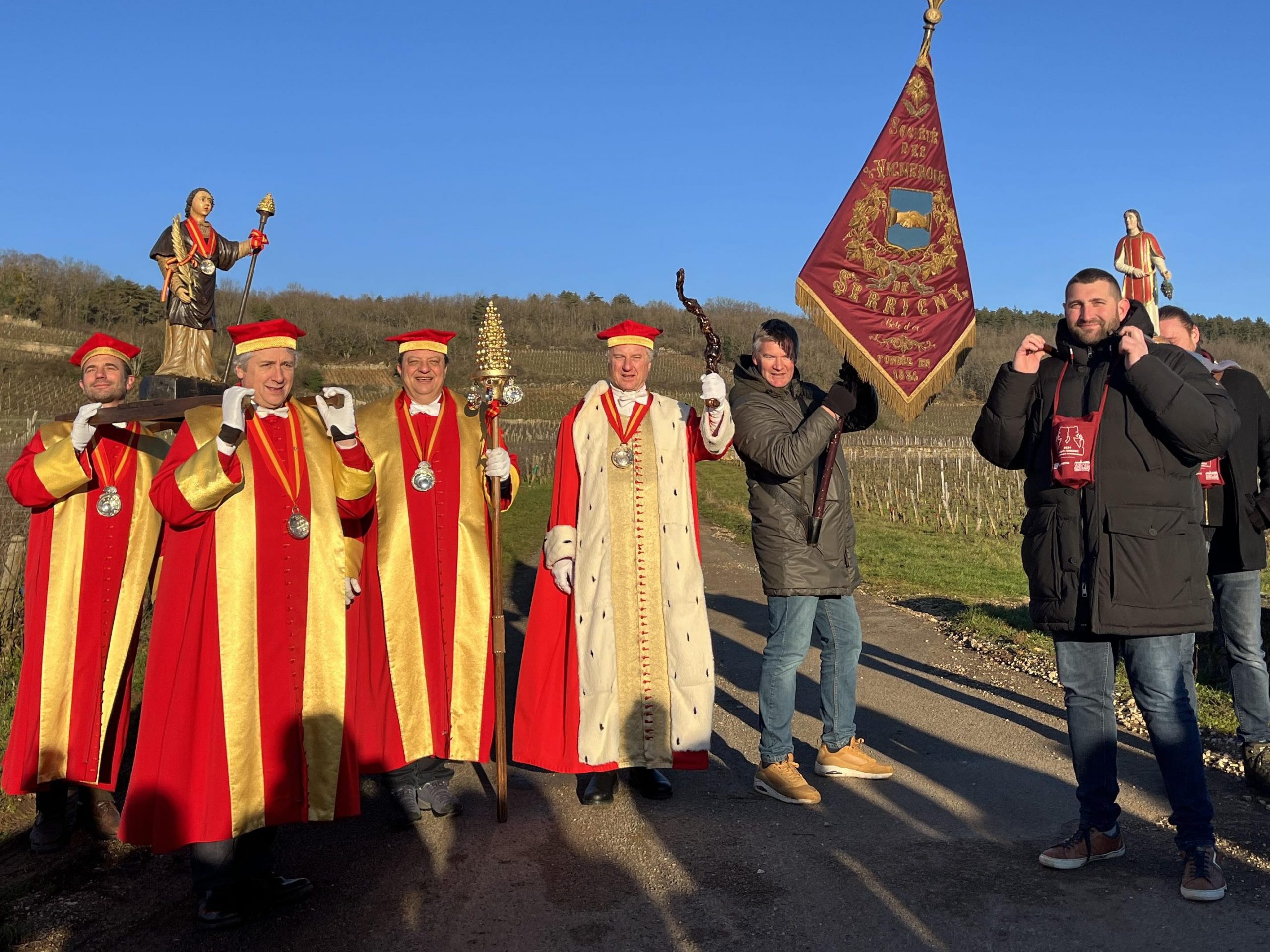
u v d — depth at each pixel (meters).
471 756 4.60
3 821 4.42
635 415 4.68
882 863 3.84
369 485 4.04
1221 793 4.51
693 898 3.58
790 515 4.59
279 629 3.66
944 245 5.02
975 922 3.36
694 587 4.61
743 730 5.77
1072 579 3.60
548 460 29.36
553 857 3.95
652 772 4.62
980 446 3.97
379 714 4.27
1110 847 3.75
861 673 6.96
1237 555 4.53
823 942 3.26
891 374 4.88
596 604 4.53
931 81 5.08
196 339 6.29
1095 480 3.54
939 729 5.66
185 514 3.47
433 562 4.62
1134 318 3.74
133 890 3.76
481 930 3.38
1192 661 3.62
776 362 4.68
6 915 3.55
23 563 7.48
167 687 3.46
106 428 4.32
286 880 3.70
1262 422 4.52
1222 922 3.29
